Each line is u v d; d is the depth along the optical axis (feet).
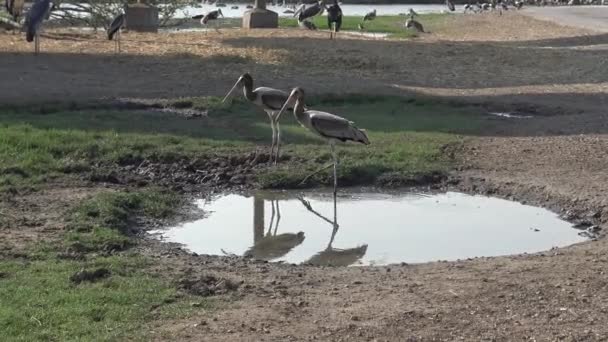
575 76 84.28
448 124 58.13
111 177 44.75
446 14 202.08
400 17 185.68
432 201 43.73
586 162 48.37
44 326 25.00
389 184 45.91
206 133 53.42
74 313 25.93
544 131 56.39
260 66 81.41
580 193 42.39
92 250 33.24
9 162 44.68
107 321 25.54
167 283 29.04
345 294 28.53
